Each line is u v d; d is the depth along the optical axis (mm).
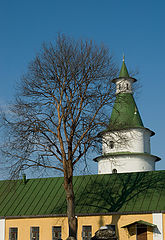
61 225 35188
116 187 36344
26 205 37594
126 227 32750
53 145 30406
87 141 30250
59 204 36469
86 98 30719
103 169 45281
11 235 36844
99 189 36719
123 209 33156
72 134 30672
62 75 31094
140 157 44531
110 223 33375
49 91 31219
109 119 31109
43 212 35969
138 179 36625
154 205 32594
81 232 34125
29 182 40812
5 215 37031
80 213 34219
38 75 31297
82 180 38688
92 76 30969
